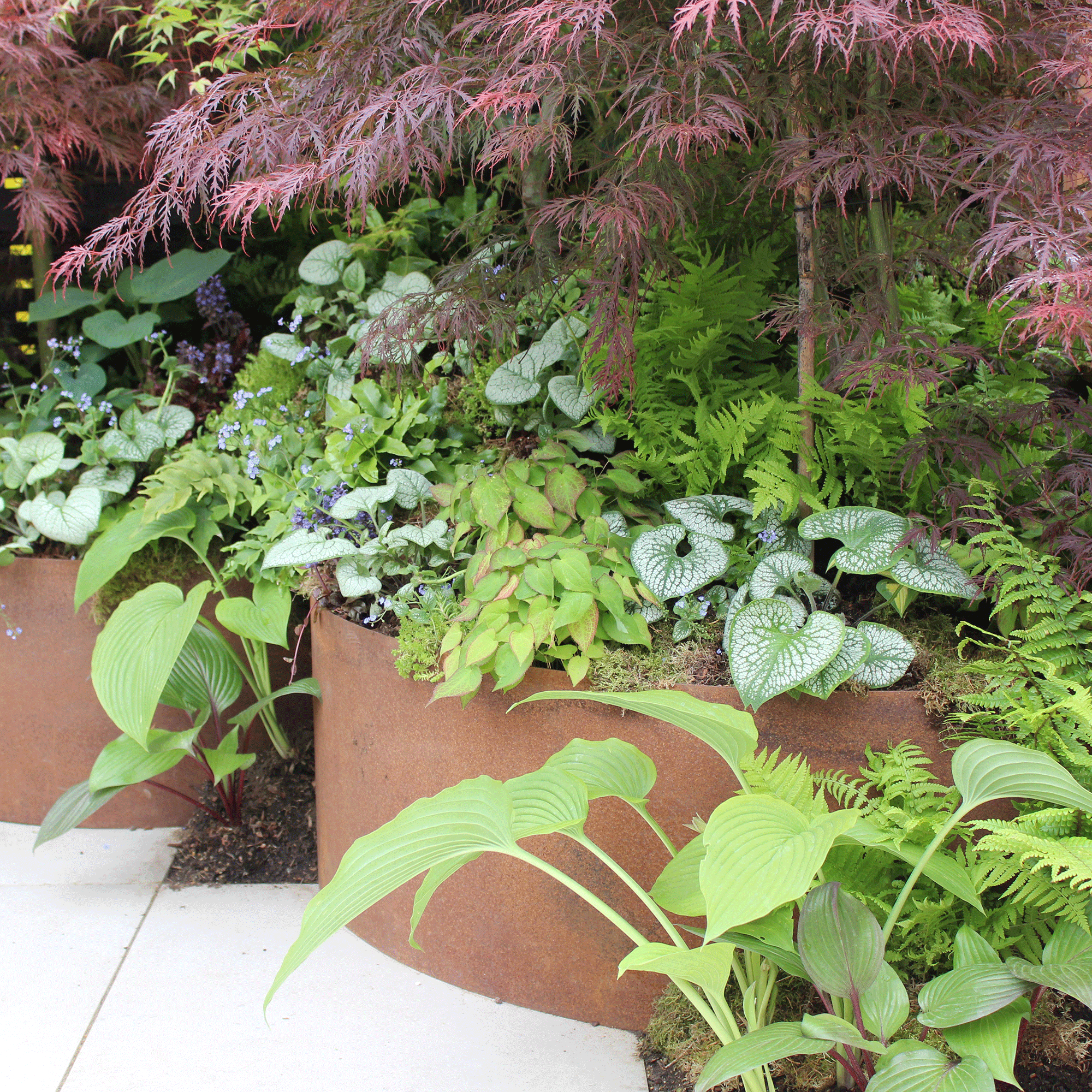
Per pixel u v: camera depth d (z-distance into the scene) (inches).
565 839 77.2
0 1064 74.0
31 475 110.0
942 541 77.0
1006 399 83.8
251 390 122.1
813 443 83.9
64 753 110.7
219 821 107.3
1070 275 53.1
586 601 74.9
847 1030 56.1
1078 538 70.7
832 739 72.6
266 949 89.7
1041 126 63.6
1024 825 62.8
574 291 104.2
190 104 81.7
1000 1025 56.9
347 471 100.2
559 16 60.2
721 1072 54.8
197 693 102.9
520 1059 75.7
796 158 70.1
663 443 91.0
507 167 92.5
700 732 66.3
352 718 88.4
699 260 96.0
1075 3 67.2
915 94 71.7
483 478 85.8
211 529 107.6
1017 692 68.6
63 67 121.4
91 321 124.1
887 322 76.3
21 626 108.0
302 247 148.6
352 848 62.6
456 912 83.2
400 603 86.0
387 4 76.1
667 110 65.1
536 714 77.1
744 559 83.7
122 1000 82.0
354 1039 77.7
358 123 70.4
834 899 57.0
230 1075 73.5
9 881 100.7
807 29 60.8
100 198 137.2
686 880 66.4
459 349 105.4
